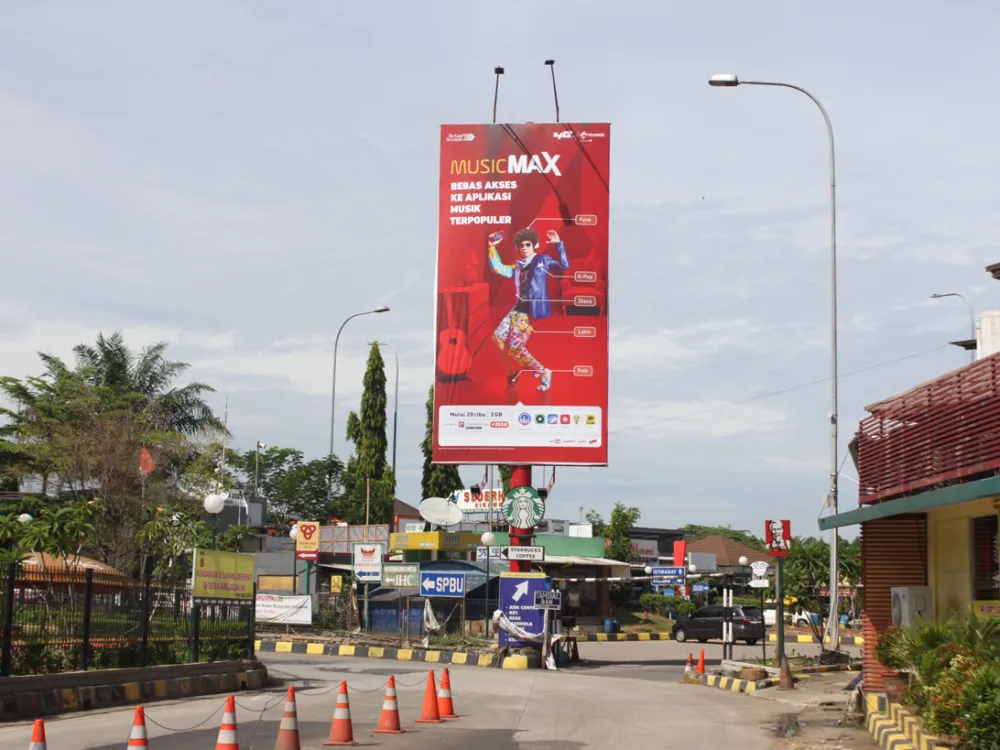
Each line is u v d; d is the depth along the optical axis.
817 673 27.72
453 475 69.38
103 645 19.06
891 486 16.41
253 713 18.12
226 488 50.75
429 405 70.56
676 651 41.84
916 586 17.73
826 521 18.61
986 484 11.77
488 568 39.06
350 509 65.88
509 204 33.81
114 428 47.09
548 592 33.41
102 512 40.88
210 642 22.91
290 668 29.81
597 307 33.28
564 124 34.00
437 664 33.19
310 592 42.81
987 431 12.58
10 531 22.86
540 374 33.16
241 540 46.47
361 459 67.38
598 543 56.75
